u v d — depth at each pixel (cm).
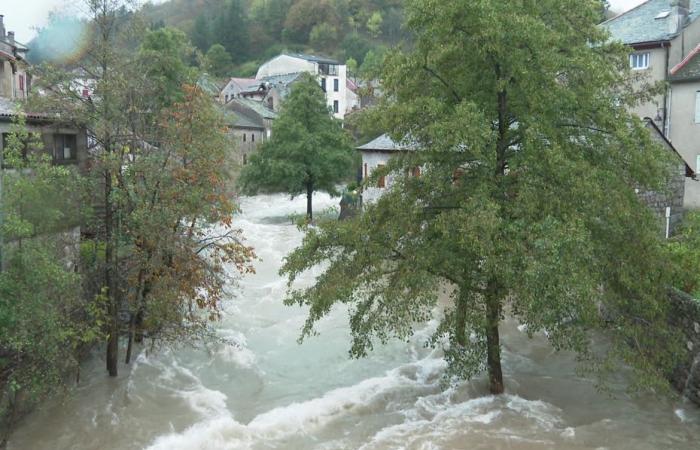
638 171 1236
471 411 1356
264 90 6925
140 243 1499
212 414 1379
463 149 1289
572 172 1135
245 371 1630
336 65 7738
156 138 1575
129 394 1453
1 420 1257
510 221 1194
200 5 11750
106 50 1433
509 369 1603
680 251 1544
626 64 1313
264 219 4022
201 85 2138
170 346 1723
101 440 1253
